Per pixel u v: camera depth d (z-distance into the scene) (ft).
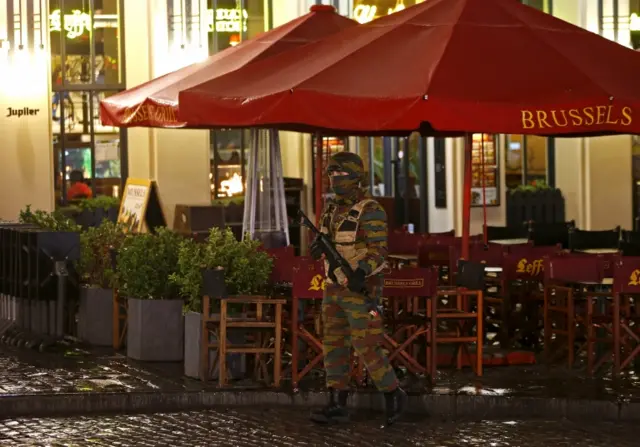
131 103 84.33
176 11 130.00
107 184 132.77
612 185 136.05
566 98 69.10
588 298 77.87
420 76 70.54
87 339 89.45
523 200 138.10
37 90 128.88
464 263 77.77
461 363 79.41
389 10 137.08
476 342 77.10
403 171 145.18
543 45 74.69
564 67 72.33
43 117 128.88
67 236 89.35
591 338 77.46
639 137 136.26
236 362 75.77
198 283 75.92
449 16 77.30
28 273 89.61
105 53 132.46
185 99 73.36
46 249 88.89
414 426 67.26
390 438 64.54
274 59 78.28
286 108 70.28
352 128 69.36
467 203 83.20
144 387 73.26
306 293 72.74
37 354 85.61
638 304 84.23
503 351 82.02
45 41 128.47
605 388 73.10
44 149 128.98
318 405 72.08
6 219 128.47
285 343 79.00
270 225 96.07
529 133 69.67
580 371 78.64
